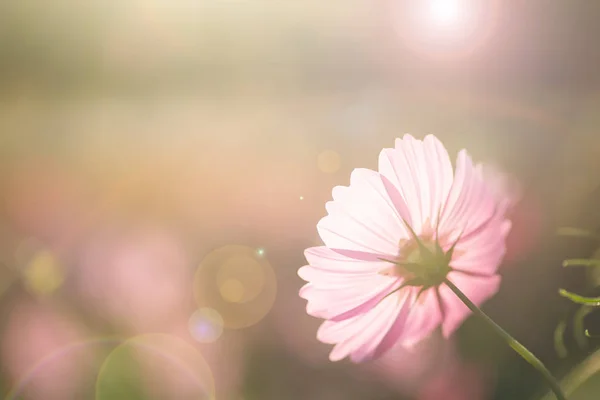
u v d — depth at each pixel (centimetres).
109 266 61
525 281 54
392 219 40
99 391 55
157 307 60
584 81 102
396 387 53
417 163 40
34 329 55
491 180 40
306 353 56
